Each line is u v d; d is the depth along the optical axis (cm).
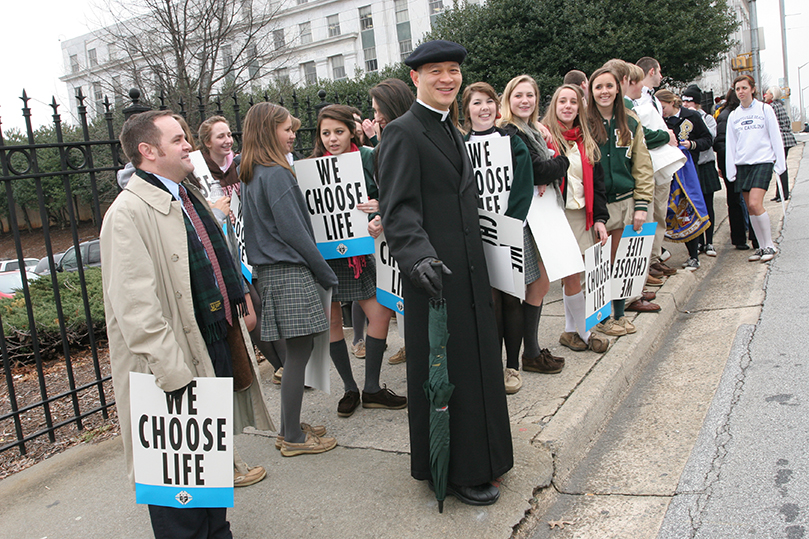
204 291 231
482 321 248
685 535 238
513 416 331
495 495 255
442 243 242
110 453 347
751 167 627
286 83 2059
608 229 432
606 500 272
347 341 514
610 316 454
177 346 210
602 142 423
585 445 321
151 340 204
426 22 3716
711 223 681
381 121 354
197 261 230
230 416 214
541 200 360
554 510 271
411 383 253
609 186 427
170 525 220
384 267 331
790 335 418
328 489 278
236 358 260
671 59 1850
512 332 361
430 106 244
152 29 1488
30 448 369
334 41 3922
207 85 1456
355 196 334
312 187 340
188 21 1472
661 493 271
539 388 365
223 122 384
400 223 234
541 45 1794
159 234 219
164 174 225
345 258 348
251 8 1562
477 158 335
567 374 382
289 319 290
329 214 340
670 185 582
